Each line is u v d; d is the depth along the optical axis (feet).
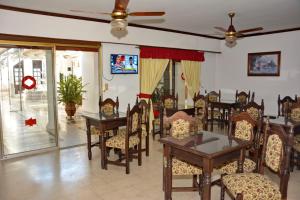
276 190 7.23
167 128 11.38
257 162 9.46
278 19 16.87
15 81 14.83
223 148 7.89
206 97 18.53
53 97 15.60
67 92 23.80
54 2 12.89
